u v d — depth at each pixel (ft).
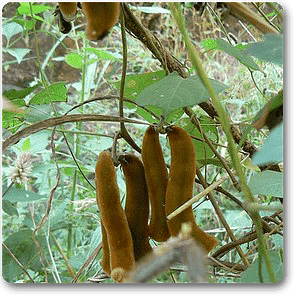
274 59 2.34
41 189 6.26
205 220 7.68
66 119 2.67
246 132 2.44
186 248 1.76
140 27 3.21
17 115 3.70
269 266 2.19
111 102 9.27
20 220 6.73
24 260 4.76
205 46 3.79
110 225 2.56
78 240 6.51
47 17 7.52
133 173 2.77
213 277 3.11
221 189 3.37
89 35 2.05
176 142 2.60
